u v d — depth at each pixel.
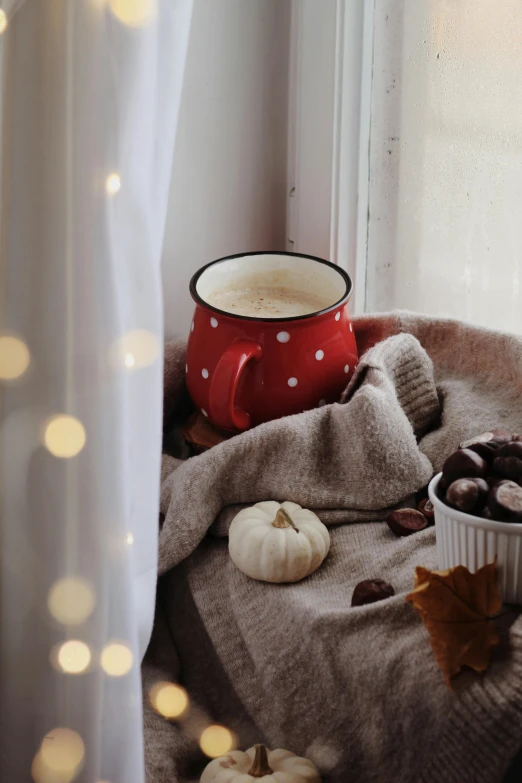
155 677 0.72
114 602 0.57
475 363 0.87
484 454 0.65
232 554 0.72
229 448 0.76
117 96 0.49
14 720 0.60
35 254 0.51
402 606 0.62
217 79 0.90
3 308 0.53
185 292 0.97
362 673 0.61
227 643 0.71
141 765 0.61
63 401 0.53
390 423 0.75
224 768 0.64
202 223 0.95
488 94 0.85
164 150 0.54
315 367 0.81
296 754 0.66
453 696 0.56
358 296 1.02
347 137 0.94
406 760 0.60
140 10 0.48
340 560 0.73
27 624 0.58
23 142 0.50
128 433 0.56
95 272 0.51
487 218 0.89
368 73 0.92
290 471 0.77
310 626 0.65
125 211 0.52
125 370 0.54
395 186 0.96
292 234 1.02
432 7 0.86
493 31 0.82
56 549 0.56
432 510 0.75
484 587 0.58
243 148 0.96
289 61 0.95
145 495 0.60
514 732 0.55
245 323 0.79
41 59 0.48
